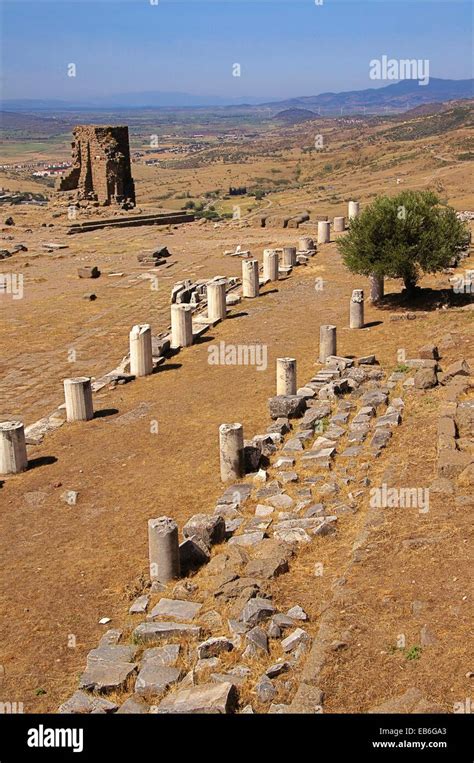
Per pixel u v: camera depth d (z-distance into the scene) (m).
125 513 15.67
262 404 21.41
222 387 23.58
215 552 13.32
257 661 9.73
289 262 40.97
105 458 18.83
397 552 11.45
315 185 150.62
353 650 9.23
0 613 12.25
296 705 8.43
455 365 20.38
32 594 12.77
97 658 10.39
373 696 8.51
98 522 15.38
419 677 8.63
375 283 31.41
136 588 12.61
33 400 24.45
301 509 14.29
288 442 17.83
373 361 23.42
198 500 15.92
